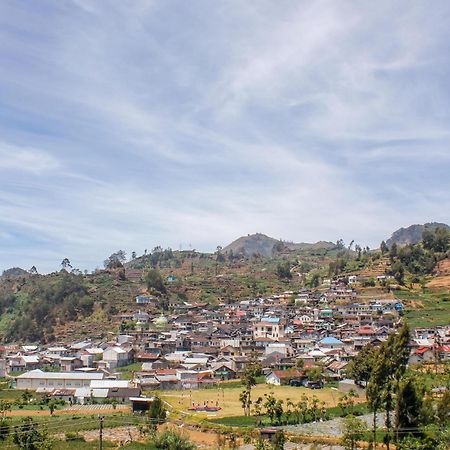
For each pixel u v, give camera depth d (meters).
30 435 117.31
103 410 156.00
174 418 141.25
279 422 133.38
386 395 110.75
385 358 114.06
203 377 196.00
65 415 148.12
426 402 111.75
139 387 177.12
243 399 146.75
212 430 130.12
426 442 101.19
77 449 113.06
